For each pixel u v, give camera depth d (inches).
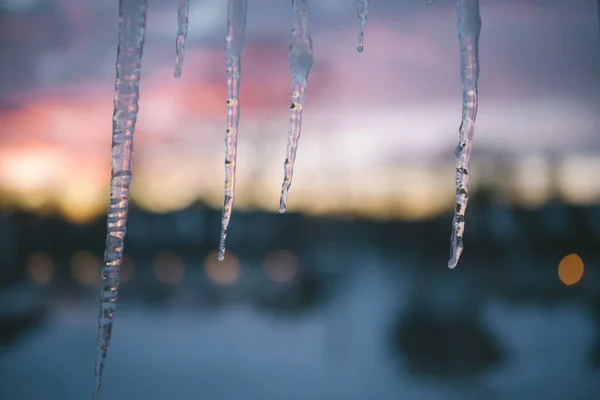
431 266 1210.0
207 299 922.7
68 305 877.8
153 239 1533.0
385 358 547.2
